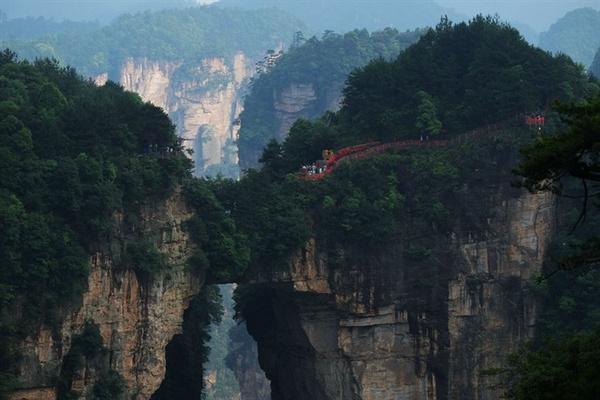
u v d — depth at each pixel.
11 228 171.75
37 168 182.38
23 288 174.62
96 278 186.12
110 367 188.62
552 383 105.06
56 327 178.12
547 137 100.62
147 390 196.50
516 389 110.75
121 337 190.62
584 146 97.44
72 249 179.25
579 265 105.62
